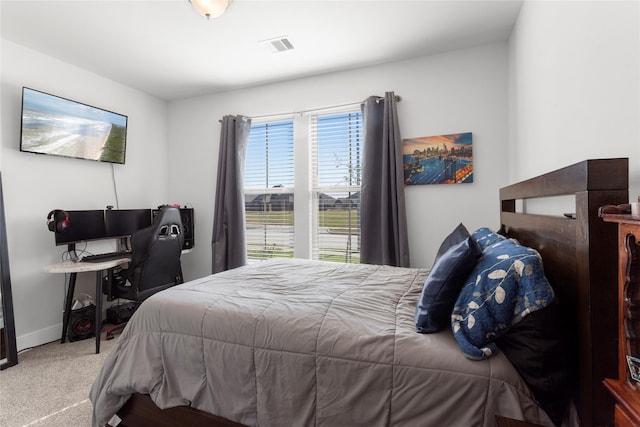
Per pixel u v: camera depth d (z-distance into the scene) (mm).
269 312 1277
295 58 2666
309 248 3135
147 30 2223
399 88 2730
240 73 2959
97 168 2947
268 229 3363
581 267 779
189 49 2498
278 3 1941
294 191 3184
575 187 815
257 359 1181
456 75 2551
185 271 3623
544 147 1568
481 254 1168
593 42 1038
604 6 964
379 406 987
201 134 3539
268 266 2203
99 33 2254
